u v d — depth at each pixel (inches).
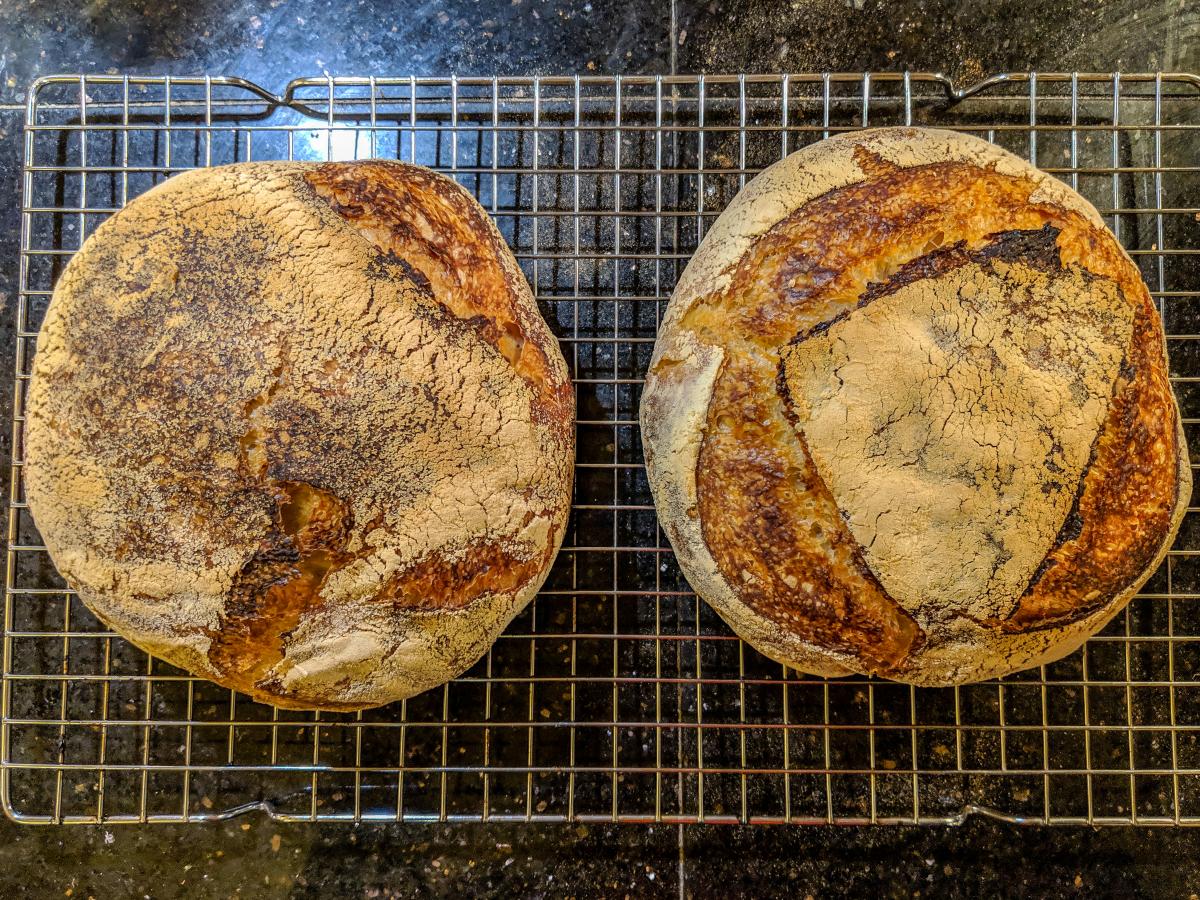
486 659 11.5
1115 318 9.1
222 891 11.4
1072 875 11.4
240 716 11.5
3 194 11.5
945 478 8.7
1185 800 11.4
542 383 9.4
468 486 8.8
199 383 8.4
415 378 8.5
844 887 11.5
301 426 8.4
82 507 8.6
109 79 11.1
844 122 11.6
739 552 9.0
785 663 9.7
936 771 10.9
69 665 11.4
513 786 11.5
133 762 11.4
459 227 9.3
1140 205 11.6
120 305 8.5
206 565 8.5
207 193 8.7
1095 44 11.6
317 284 8.5
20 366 11.1
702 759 11.5
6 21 11.5
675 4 11.7
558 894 11.5
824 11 11.6
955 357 8.7
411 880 11.5
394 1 11.7
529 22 11.7
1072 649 9.6
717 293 9.3
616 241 11.6
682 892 11.5
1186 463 9.4
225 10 11.7
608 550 11.3
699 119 11.6
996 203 9.1
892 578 8.7
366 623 8.7
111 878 11.4
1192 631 11.4
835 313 8.8
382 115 11.7
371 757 11.5
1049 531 8.8
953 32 11.7
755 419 8.9
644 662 11.5
